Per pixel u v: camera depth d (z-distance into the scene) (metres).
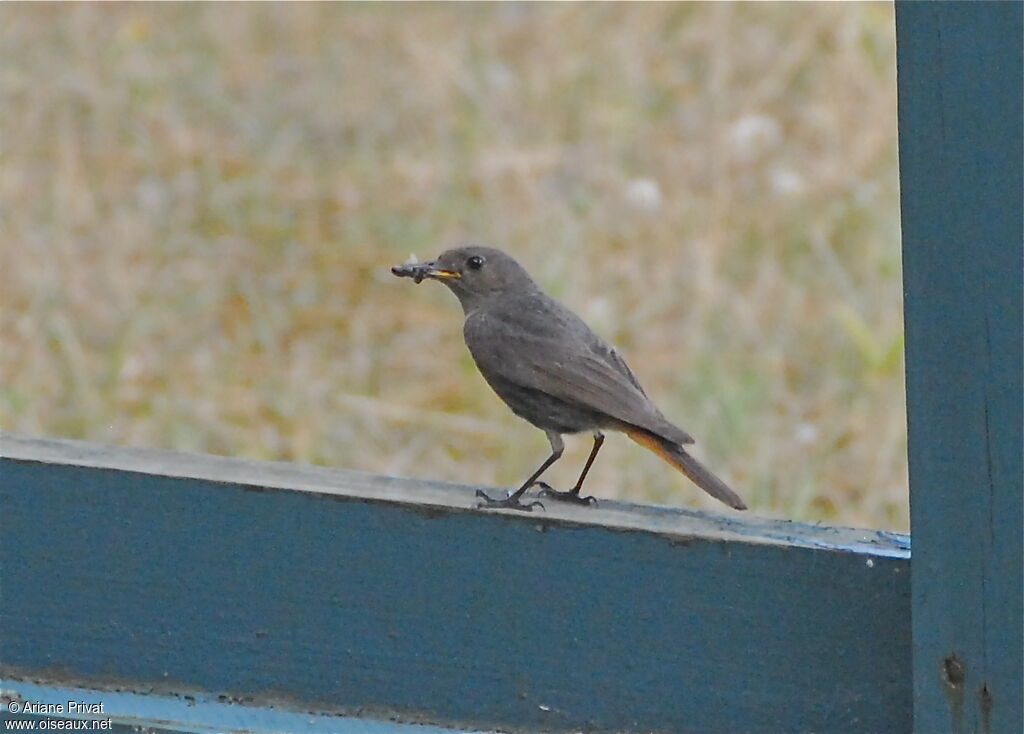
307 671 4.79
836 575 4.48
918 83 4.05
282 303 14.19
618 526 4.59
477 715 4.72
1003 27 3.92
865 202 15.34
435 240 14.99
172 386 12.65
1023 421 4.02
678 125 17.62
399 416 12.04
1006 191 3.97
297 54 19.95
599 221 15.21
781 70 18.25
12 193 15.81
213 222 15.73
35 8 20.53
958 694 4.21
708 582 4.55
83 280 14.21
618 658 4.64
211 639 4.81
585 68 19.11
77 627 4.86
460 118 18.05
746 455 11.13
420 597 4.71
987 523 4.11
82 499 4.81
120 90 18.61
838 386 12.19
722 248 14.65
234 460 5.04
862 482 10.99
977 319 4.05
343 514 4.70
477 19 20.86
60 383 12.41
